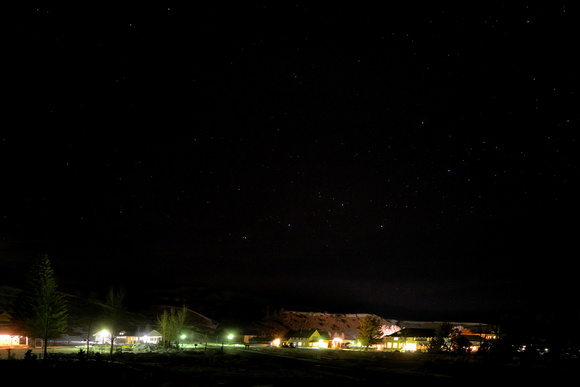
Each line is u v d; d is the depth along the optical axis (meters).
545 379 33.69
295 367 49.16
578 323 32.03
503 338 36.62
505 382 33.72
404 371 45.62
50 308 67.81
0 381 29.31
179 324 94.38
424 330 114.94
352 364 55.41
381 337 117.06
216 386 31.39
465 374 39.06
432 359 65.12
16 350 61.69
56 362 38.97
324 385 33.53
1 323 69.00
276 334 145.50
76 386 28.52
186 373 38.66
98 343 86.62
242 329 160.50
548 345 33.34
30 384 28.58
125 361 48.47
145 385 30.64
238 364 50.91
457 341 65.38
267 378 37.03
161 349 78.00
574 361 34.12
